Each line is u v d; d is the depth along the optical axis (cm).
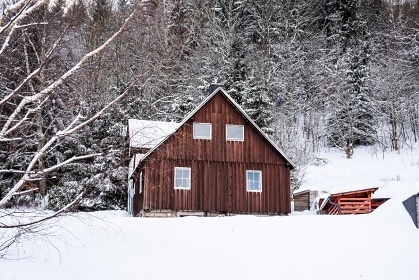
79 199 962
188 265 1287
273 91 5334
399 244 1434
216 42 5334
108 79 2458
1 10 811
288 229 1631
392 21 6569
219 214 2952
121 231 1522
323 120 5875
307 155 4912
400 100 5500
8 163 967
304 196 3850
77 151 2527
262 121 4241
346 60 5816
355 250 1406
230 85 4575
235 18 6003
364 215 1808
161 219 1775
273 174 3073
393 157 5019
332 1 6562
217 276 1229
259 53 5575
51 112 963
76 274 1184
